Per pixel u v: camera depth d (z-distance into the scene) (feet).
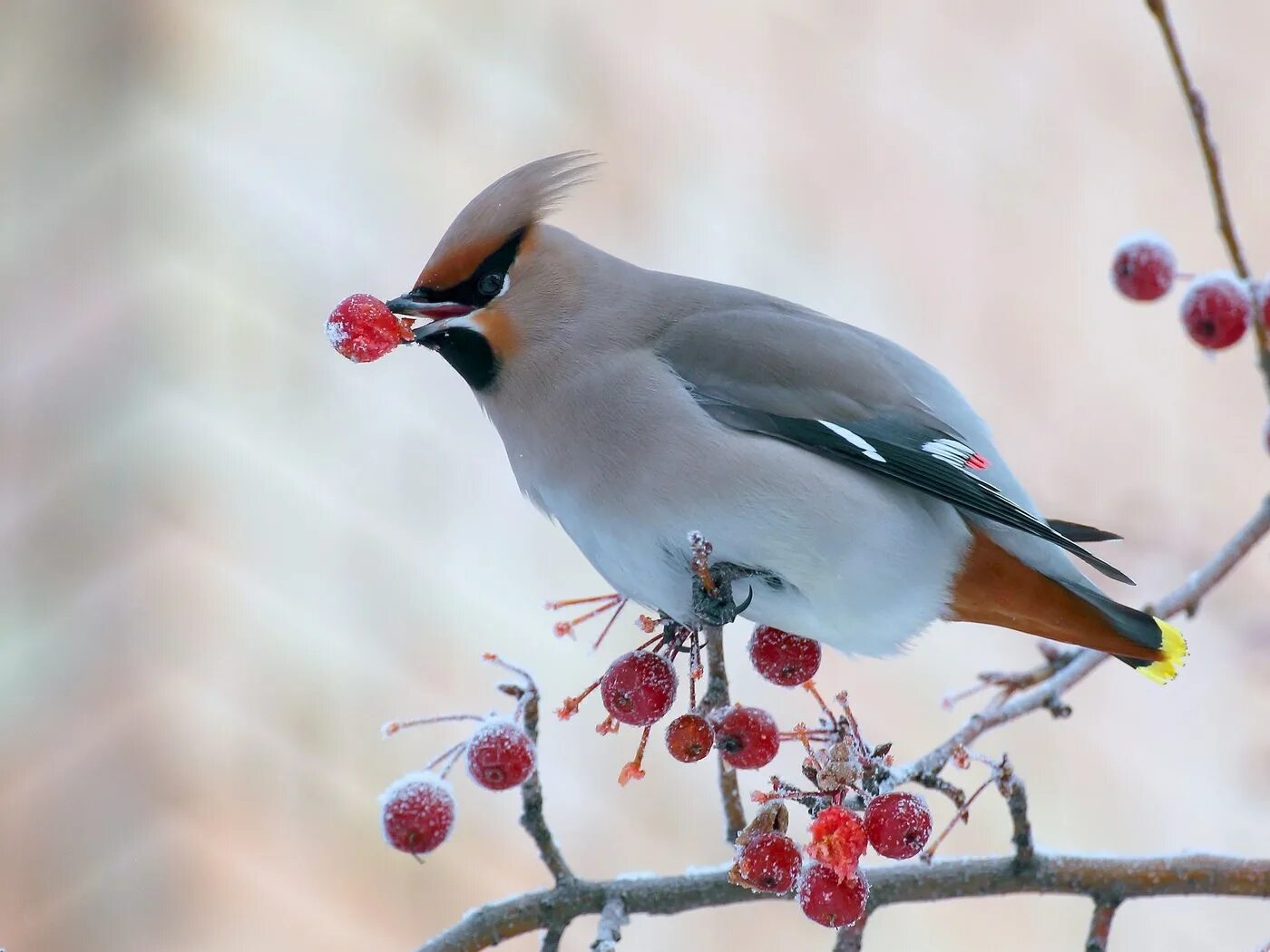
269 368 39.34
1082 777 41.47
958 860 23.49
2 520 36.94
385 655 36.88
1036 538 26.11
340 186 41.75
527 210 26.84
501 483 39.70
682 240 44.06
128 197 40.55
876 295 45.88
